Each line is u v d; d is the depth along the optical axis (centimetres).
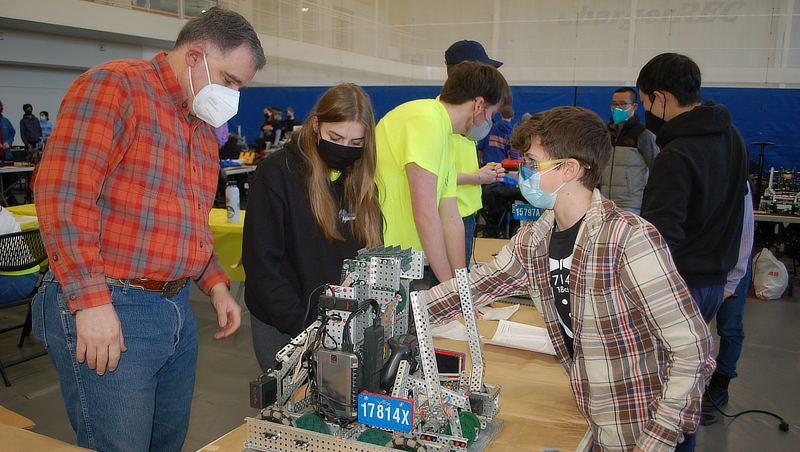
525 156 108
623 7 941
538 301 120
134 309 117
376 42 1110
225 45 117
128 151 112
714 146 160
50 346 117
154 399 126
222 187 746
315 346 105
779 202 486
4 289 288
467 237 274
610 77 968
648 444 93
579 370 110
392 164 176
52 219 100
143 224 115
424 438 96
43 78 1091
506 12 1016
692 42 915
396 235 181
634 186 337
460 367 121
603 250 99
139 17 1021
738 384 302
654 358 101
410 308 116
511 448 106
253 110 1023
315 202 144
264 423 103
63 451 98
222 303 148
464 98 174
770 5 860
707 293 173
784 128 692
